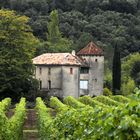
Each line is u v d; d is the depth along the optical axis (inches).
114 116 674.2
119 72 7431.1
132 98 692.1
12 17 5885.8
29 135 3385.8
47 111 2859.3
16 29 5876.0
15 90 5777.6
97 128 797.2
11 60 5708.7
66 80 7145.7
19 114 2600.9
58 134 1460.4
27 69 5925.2
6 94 5748.0
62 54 7445.9
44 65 7293.3
